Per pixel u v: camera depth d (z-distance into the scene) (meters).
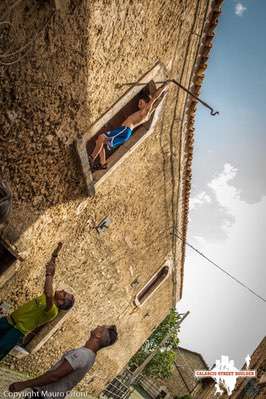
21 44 4.05
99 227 7.75
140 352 28.53
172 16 5.84
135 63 5.98
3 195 4.38
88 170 6.32
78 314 8.84
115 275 9.53
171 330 19.66
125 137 6.21
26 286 6.59
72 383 3.30
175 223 10.77
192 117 7.99
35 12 3.98
